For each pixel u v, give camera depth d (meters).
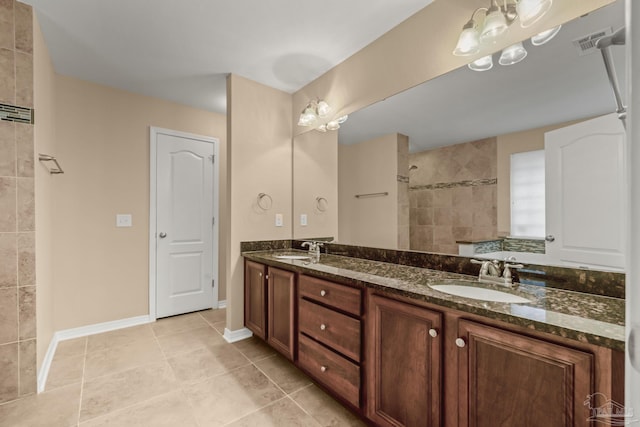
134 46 2.09
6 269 1.66
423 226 1.81
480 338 1.01
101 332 2.64
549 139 1.29
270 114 2.73
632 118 0.40
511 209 1.42
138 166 2.86
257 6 1.70
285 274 2.01
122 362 2.11
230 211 2.50
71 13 1.75
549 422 0.86
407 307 1.24
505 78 1.43
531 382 0.89
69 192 2.50
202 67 2.38
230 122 2.49
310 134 2.66
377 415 1.37
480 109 1.52
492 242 1.49
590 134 1.16
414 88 1.80
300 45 2.08
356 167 2.23
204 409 1.61
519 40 1.35
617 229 1.10
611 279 1.13
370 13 1.76
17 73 1.69
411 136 1.85
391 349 1.31
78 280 2.55
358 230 2.24
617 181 1.10
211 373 1.98
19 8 1.68
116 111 2.74
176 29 1.90
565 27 1.23
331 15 1.78
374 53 2.04
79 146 2.55
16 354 1.68
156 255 2.95
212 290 3.31
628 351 0.41
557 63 1.25
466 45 1.40
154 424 1.49
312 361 1.77
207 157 3.27
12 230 1.67
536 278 1.33
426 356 1.17
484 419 1.01
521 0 1.22
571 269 1.23
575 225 1.21
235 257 2.53
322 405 1.66
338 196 2.40
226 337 2.55
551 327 0.85
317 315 1.73
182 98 2.97
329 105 2.43
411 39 1.80
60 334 2.46
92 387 1.80
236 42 2.05
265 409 1.62
